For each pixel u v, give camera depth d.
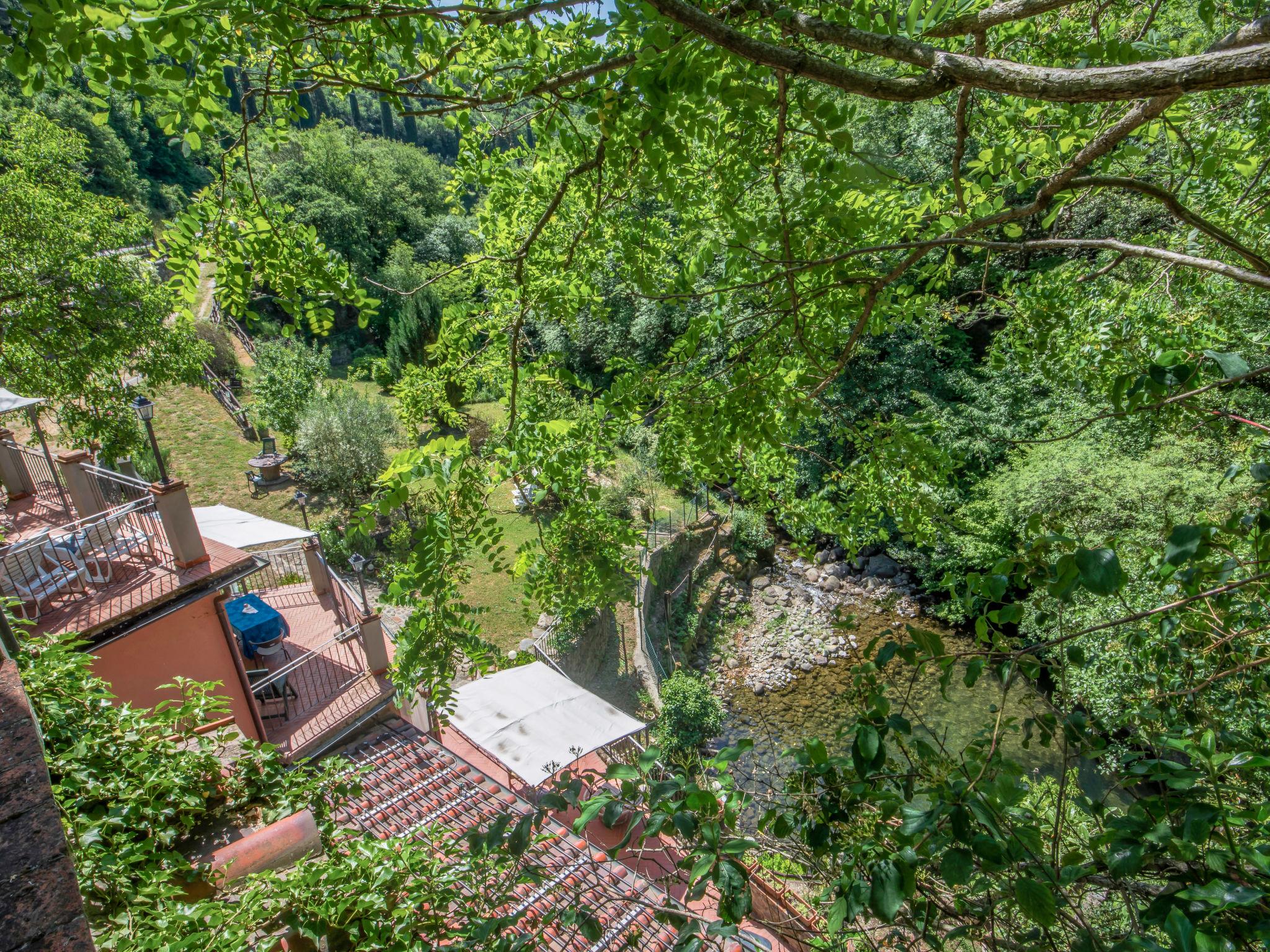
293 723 9.63
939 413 18.00
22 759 1.59
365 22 2.86
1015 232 3.55
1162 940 1.59
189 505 8.02
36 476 10.09
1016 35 3.73
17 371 14.20
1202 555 1.47
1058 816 1.70
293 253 3.46
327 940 3.53
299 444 20.91
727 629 19.27
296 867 3.79
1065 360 5.17
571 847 6.48
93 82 2.23
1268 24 1.36
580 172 3.28
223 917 3.22
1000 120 3.61
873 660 1.84
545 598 5.11
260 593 13.35
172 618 7.88
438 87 3.70
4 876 1.33
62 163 16.84
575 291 5.33
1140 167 4.30
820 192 2.75
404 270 39.44
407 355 29.98
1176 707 2.09
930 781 1.67
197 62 2.39
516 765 10.06
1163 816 1.53
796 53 1.75
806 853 2.21
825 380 3.61
